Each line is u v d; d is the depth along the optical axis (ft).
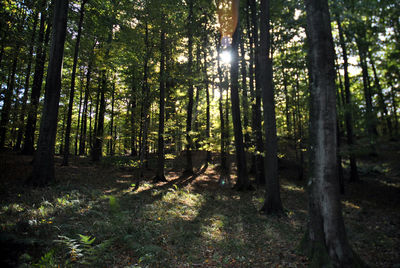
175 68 44.16
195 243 18.43
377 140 29.63
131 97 42.14
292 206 34.58
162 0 36.60
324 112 15.30
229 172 62.39
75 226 17.72
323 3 16.05
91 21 51.37
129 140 62.39
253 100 45.14
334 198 14.84
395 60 32.53
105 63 52.75
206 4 41.32
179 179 48.62
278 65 55.31
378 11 32.76
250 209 31.07
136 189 34.71
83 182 33.99
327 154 15.07
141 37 39.75
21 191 25.23
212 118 82.58
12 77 47.19
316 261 14.62
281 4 41.37
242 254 17.12
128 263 14.33
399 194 43.57
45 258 12.12
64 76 67.41
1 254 12.21
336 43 48.98
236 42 40.68
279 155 53.62
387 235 22.45
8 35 38.45
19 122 44.65
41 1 43.32
